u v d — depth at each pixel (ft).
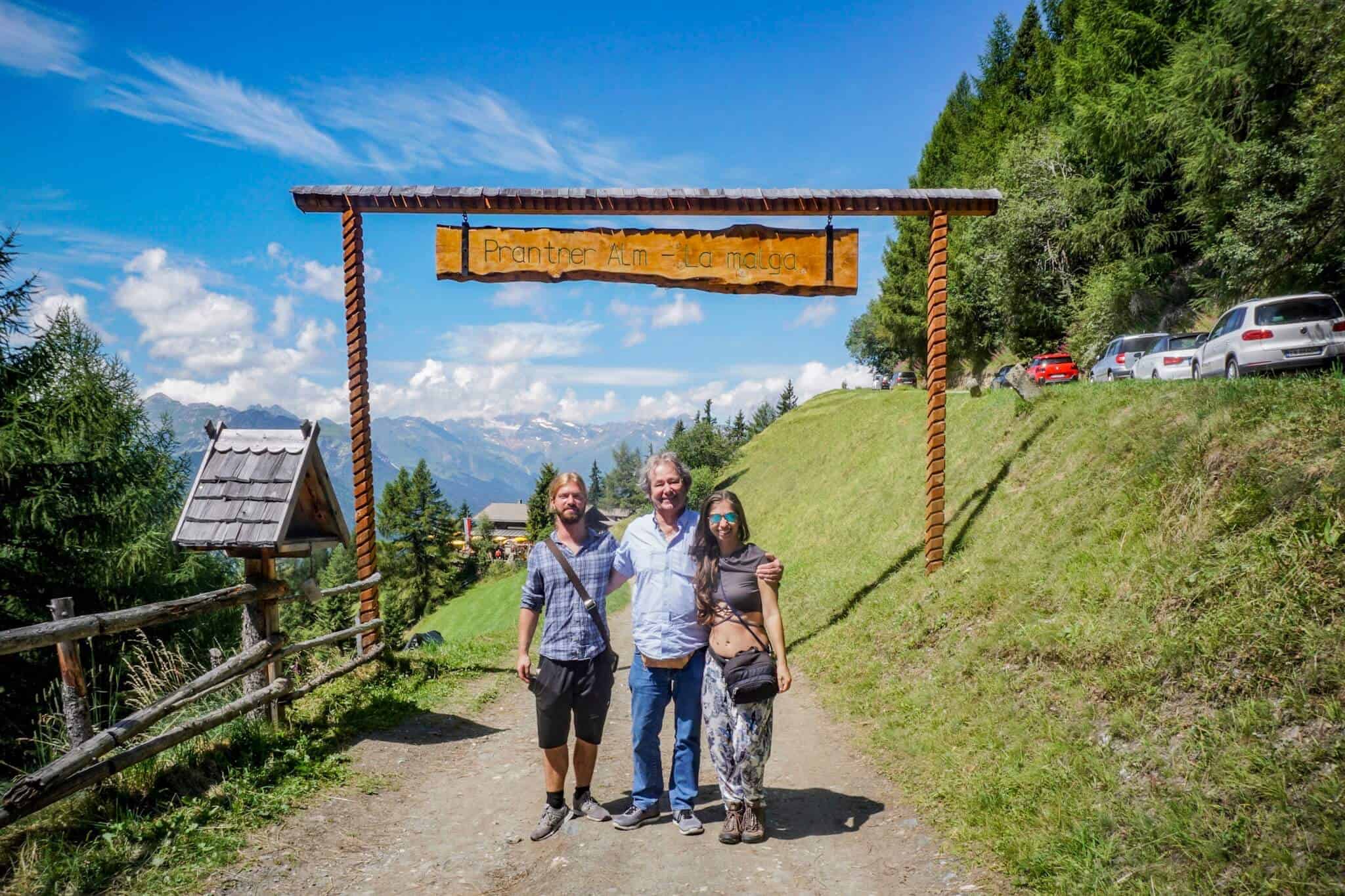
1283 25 65.72
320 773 18.43
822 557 51.01
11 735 39.27
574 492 15.88
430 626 197.16
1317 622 13.70
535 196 30.91
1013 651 20.92
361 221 31.12
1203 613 16.08
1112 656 17.31
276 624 20.77
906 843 14.88
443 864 14.46
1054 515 26.50
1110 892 11.40
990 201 31.55
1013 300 139.33
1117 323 113.50
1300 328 45.06
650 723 15.84
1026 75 188.44
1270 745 12.31
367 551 31.04
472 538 289.12
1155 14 106.52
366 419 31.17
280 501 19.66
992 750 17.33
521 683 30.73
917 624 27.53
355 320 31.01
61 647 14.05
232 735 19.01
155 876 12.97
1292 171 71.05
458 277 31.71
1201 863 11.14
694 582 15.31
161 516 78.38
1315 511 15.71
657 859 14.14
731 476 134.51
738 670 14.55
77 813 14.33
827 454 87.61
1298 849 10.49
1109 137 106.22
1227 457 19.94
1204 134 80.89
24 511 53.83
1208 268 98.22
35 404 58.80
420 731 23.15
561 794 15.93
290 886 13.30
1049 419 36.17
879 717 22.70
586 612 15.78
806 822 16.19
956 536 33.35
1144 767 13.85
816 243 31.78
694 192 31.12
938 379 31.83
